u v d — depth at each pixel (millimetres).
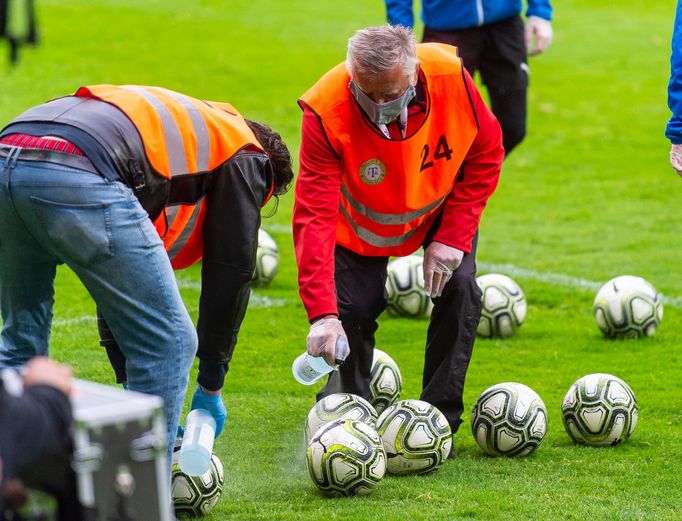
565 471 8078
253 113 24781
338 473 7395
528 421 8344
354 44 7094
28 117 6176
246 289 6688
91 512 4234
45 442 4121
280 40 31312
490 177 8211
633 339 12164
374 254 8367
